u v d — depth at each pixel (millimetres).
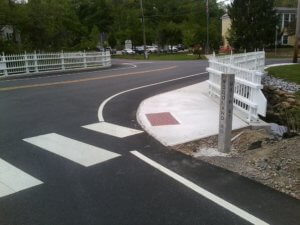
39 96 13109
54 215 4203
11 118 9383
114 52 79438
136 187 4941
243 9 44281
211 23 72562
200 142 7008
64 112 10109
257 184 5016
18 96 13156
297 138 6773
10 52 30312
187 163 5867
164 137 7285
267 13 44188
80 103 11586
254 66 17703
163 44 72938
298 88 16328
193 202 4480
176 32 71000
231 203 4449
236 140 7047
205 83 16172
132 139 7266
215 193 4730
